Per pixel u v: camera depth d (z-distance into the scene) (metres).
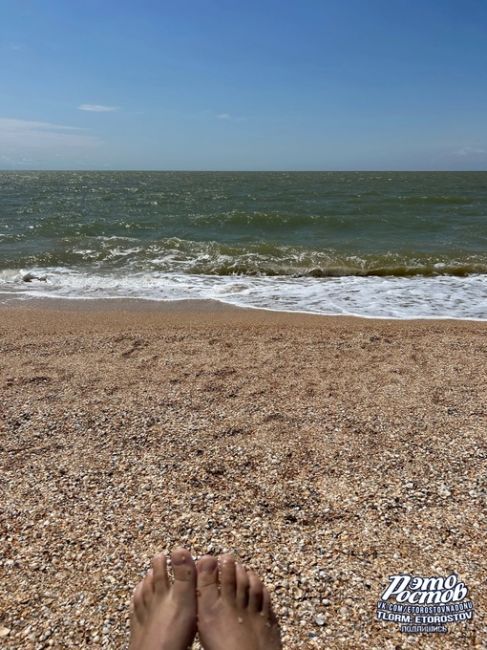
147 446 3.30
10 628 1.98
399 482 2.88
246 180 66.44
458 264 10.22
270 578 2.21
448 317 7.04
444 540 2.42
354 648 1.88
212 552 2.37
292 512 2.63
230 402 3.96
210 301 7.96
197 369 4.70
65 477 2.96
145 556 2.35
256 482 2.90
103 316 6.94
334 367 4.75
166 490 2.83
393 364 4.83
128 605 2.10
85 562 2.32
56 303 7.78
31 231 15.09
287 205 25.14
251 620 1.99
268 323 6.51
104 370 4.66
